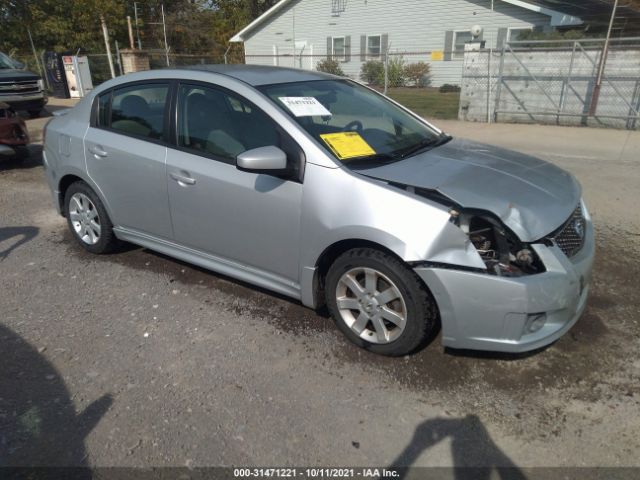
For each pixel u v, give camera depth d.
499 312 2.58
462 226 2.64
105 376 2.88
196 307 3.61
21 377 2.87
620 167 7.51
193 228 3.62
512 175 3.12
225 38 33.47
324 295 3.28
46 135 4.59
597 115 11.11
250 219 3.25
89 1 23.95
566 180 3.29
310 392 2.73
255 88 3.31
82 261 4.40
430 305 2.77
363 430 2.47
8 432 2.47
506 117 12.38
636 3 19.02
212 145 3.42
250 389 2.76
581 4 17.17
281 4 23.97
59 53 17.67
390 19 21.67
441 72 21.25
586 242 3.06
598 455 2.31
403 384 2.78
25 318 3.48
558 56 11.41
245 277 3.49
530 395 2.69
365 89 4.20
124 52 16.91
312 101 3.44
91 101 4.25
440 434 2.44
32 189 6.72
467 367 2.91
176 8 31.92
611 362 2.94
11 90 12.38
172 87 3.66
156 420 2.54
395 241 2.67
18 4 22.38
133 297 3.76
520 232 2.63
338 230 2.86
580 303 2.88
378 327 2.95
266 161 2.87
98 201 4.25
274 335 3.25
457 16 20.19
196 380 2.84
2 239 4.95
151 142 3.74
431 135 3.87
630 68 10.70
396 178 2.88
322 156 2.95
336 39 23.31
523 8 18.81
